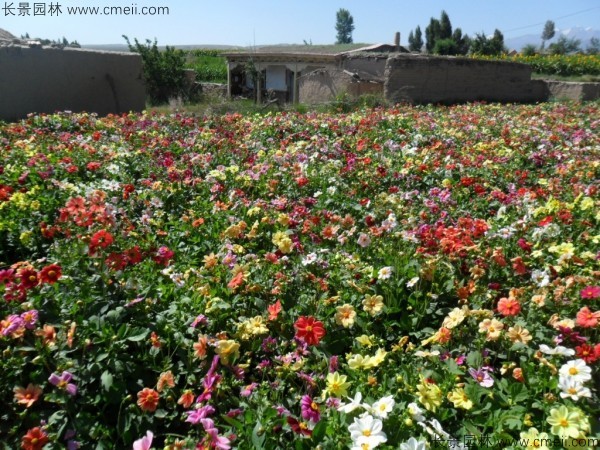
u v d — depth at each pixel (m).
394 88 18.38
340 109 14.89
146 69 23.83
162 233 4.39
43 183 5.65
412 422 2.27
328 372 2.76
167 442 2.29
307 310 3.20
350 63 20.67
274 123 10.11
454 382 2.54
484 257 3.73
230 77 24.28
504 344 2.80
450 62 19.73
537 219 4.71
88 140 8.03
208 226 4.69
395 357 2.89
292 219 4.54
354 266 3.57
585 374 2.43
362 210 5.05
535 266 3.84
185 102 20.69
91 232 3.61
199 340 2.75
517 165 7.39
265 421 2.36
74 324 2.59
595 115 13.95
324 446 2.18
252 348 2.95
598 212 4.84
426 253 3.77
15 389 2.47
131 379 2.68
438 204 5.29
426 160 7.09
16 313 2.83
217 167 6.21
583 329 2.94
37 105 12.89
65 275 3.12
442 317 3.34
